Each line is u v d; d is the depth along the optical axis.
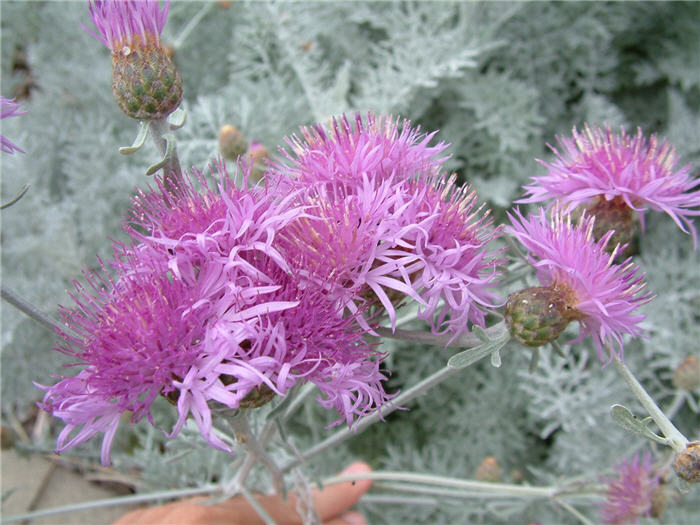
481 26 0.29
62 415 0.10
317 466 0.23
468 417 0.26
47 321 0.11
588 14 0.30
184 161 0.23
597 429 0.24
